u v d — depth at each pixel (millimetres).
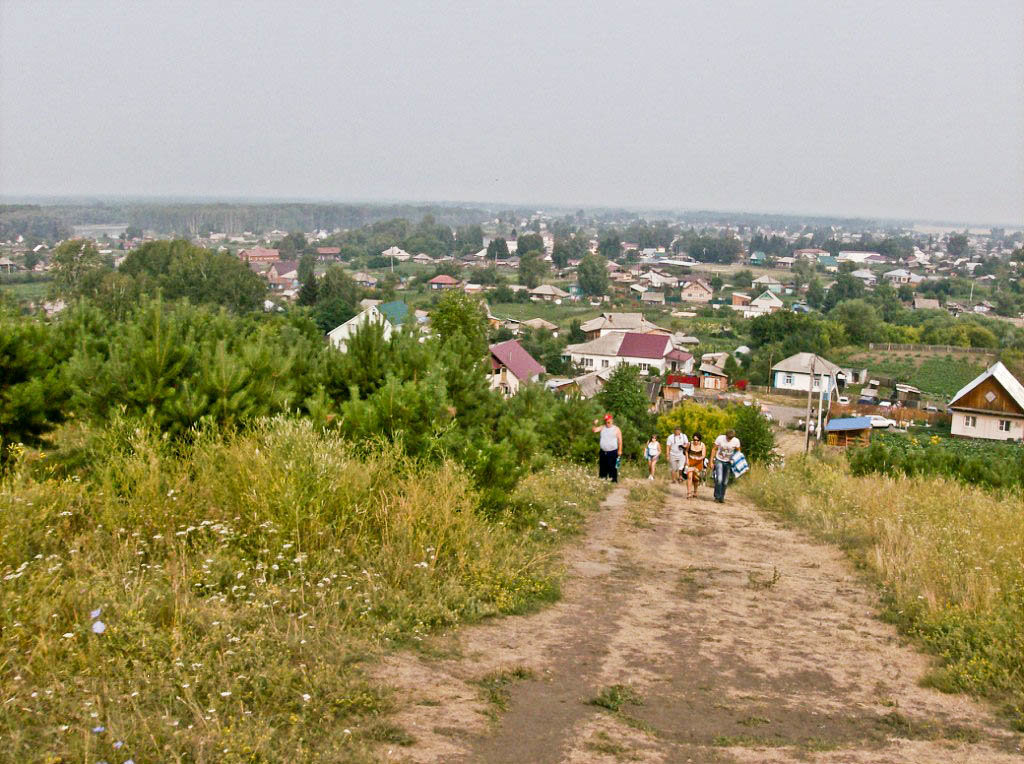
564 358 92812
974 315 139375
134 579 6074
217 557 6645
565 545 10445
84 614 5461
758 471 25391
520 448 14164
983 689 6109
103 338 14234
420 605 6762
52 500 7250
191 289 91312
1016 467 25531
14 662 4773
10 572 5812
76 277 89625
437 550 7777
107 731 4121
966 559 9336
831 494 16391
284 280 176000
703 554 10891
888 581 9305
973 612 7617
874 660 6809
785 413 70812
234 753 4055
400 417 10070
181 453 8828
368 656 5680
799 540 12484
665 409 67375
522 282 174875
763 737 5094
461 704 5152
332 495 7910
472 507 8953
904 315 135000
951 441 56375
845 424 58562
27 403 9328
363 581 6918
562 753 4625
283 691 4887
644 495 16156
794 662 6645
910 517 12625
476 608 7055
